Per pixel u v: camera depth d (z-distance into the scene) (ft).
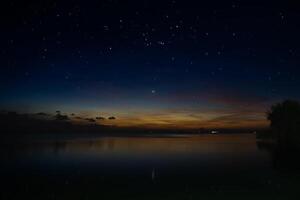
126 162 176.04
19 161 186.29
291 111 207.10
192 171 131.13
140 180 109.91
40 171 141.08
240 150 260.62
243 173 117.29
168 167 148.15
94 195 86.79
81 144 438.81
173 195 82.02
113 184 102.47
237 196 76.28
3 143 466.70
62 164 169.07
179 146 362.94
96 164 167.02
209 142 490.08
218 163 159.63
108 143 476.95
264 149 263.49
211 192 82.79
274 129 216.54
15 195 89.35
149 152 258.37
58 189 96.02
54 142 517.14
